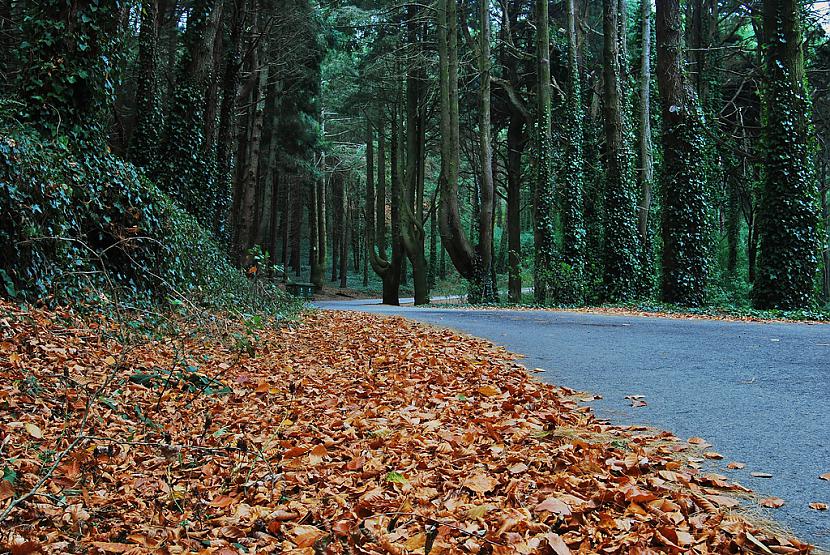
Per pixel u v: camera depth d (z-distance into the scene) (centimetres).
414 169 3344
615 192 2425
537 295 2548
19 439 404
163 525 308
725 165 3147
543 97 2561
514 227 3684
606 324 1270
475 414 519
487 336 1073
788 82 1819
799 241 1802
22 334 640
